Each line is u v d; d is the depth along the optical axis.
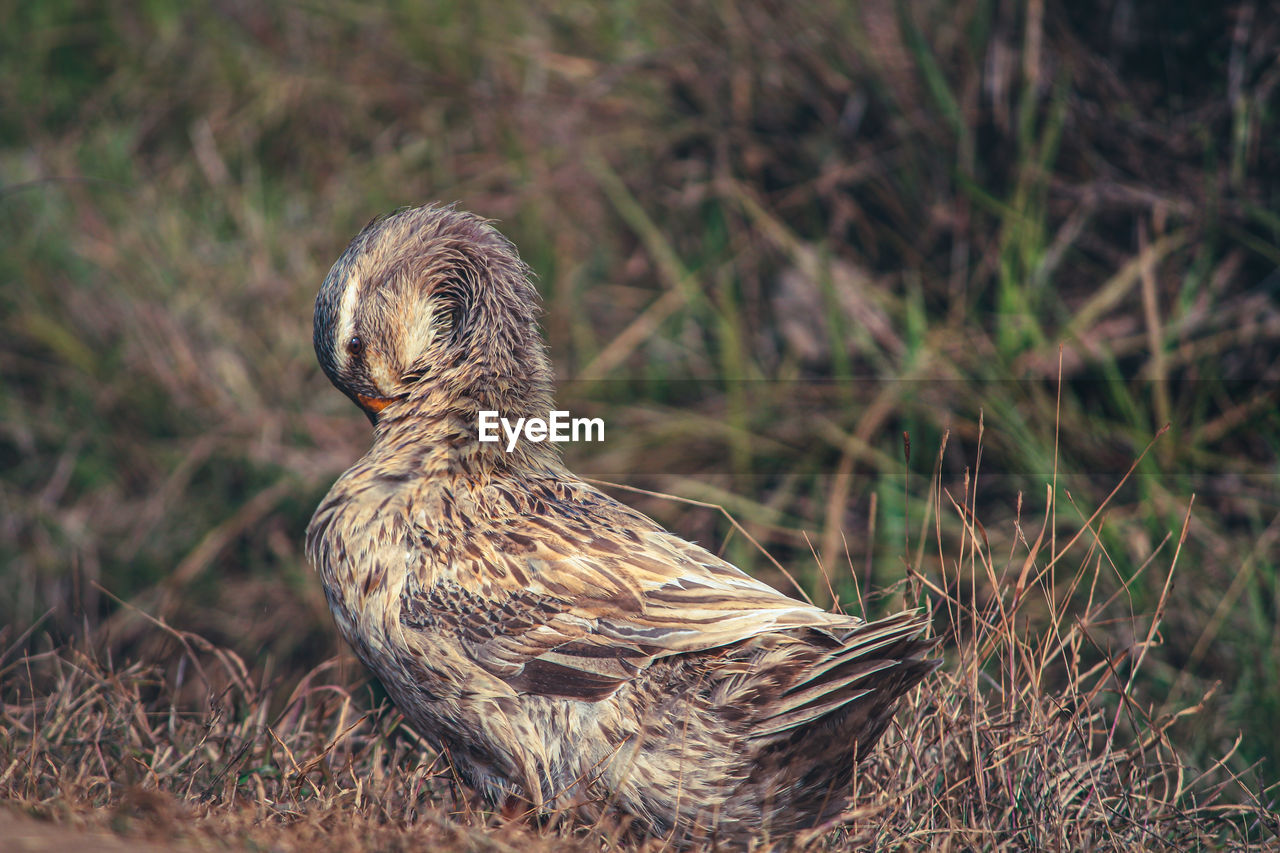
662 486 11.12
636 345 12.26
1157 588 9.38
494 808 5.88
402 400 6.66
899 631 5.19
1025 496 10.00
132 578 12.12
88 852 4.56
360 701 8.10
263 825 5.32
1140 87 11.28
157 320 13.06
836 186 11.97
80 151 14.55
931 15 11.97
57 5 15.73
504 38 13.98
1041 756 6.27
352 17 14.39
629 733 5.41
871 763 6.32
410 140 14.09
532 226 12.77
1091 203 11.08
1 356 13.38
